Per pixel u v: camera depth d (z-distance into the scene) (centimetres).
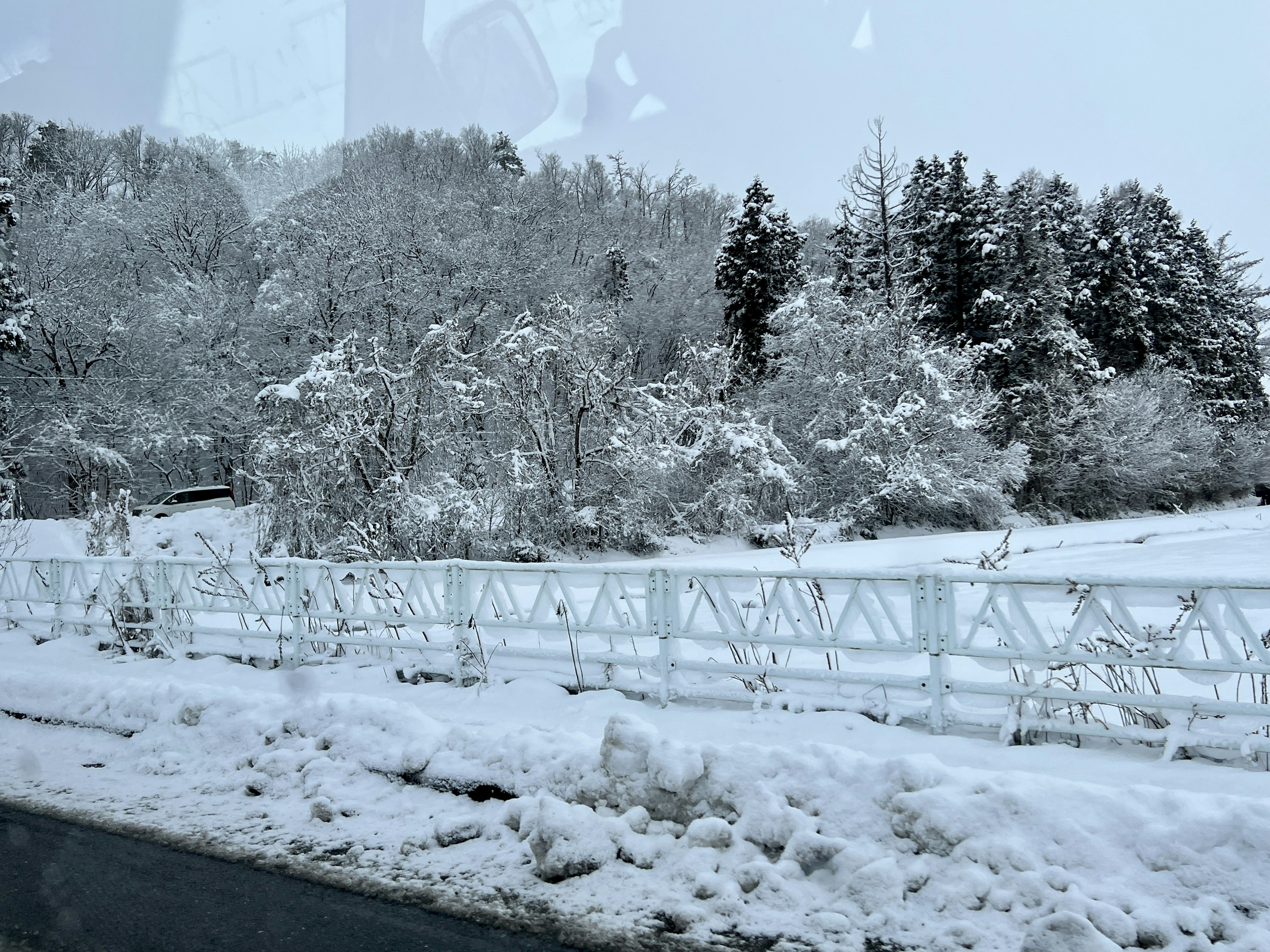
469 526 1691
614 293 4162
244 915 360
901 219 3447
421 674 730
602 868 391
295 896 379
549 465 2127
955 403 2739
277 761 540
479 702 639
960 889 339
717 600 597
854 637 547
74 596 993
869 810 390
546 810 398
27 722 700
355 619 756
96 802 514
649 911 354
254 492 2584
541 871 388
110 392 3048
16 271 2816
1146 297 4862
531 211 3816
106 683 710
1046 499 3672
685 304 4281
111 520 1473
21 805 513
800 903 350
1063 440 3612
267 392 1608
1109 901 325
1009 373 3581
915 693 556
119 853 433
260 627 914
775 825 389
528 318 2158
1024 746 480
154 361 3170
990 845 351
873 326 2873
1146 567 1301
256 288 3531
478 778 491
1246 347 5516
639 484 2223
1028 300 3653
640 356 4169
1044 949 293
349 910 364
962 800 373
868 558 1684
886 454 2697
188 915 361
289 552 1597
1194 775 418
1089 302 4622
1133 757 454
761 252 3550
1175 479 4097
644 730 445
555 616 667
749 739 518
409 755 514
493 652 690
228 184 3166
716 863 382
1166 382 4238
